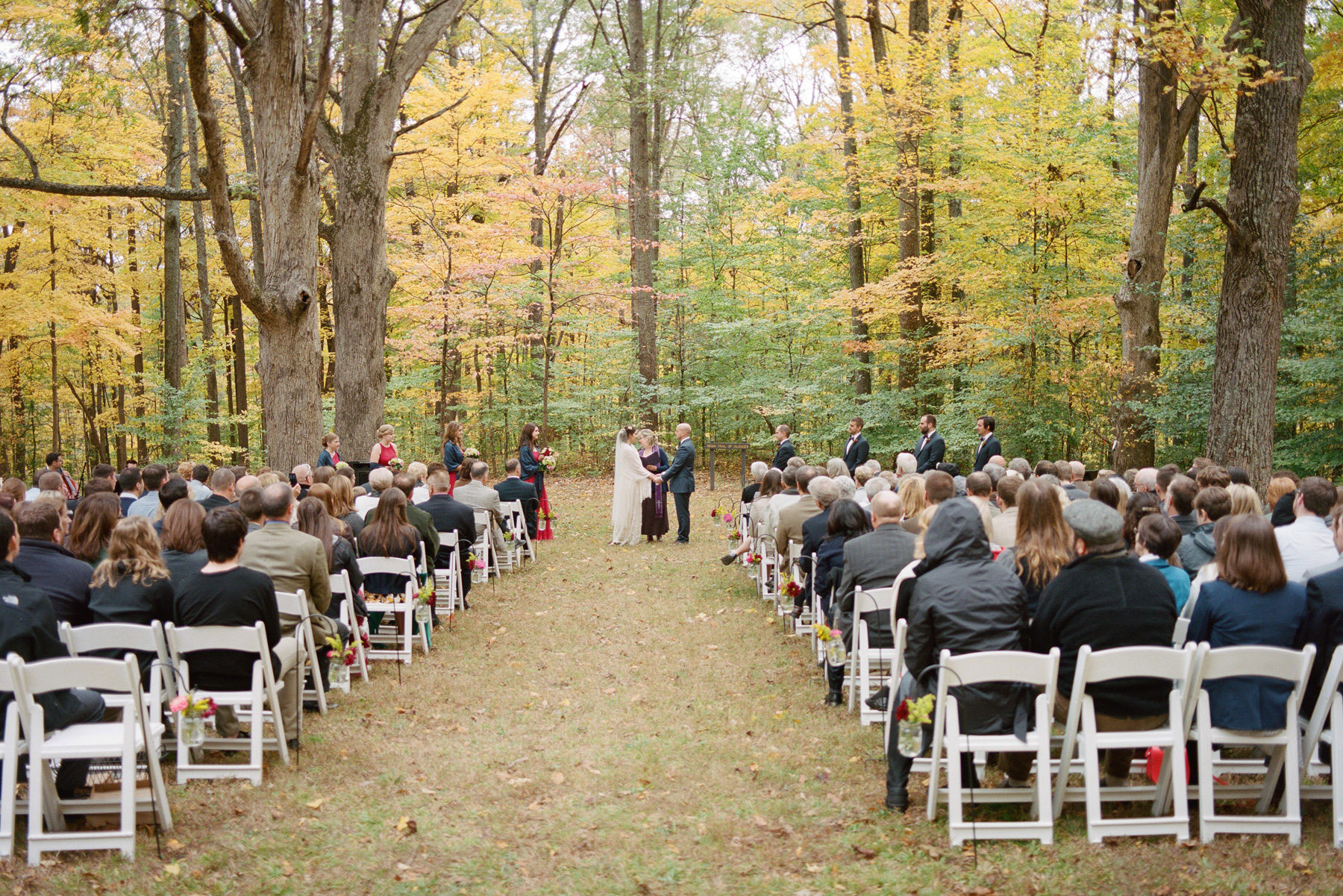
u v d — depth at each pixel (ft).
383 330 44.73
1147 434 45.34
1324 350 43.19
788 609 25.94
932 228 59.62
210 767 16.08
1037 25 56.24
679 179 82.33
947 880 12.48
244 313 86.58
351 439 43.86
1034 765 14.87
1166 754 13.74
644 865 13.21
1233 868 12.51
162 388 62.34
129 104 62.28
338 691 21.59
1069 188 48.57
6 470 84.12
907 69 55.21
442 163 62.64
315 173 36.52
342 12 42.78
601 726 19.43
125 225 65.62
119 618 16.15
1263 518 14.05
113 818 14.78
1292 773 13.14
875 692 20.97
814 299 65.82
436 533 27.32
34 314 54.80
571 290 67.97
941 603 14.02
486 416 75.97
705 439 77.56
